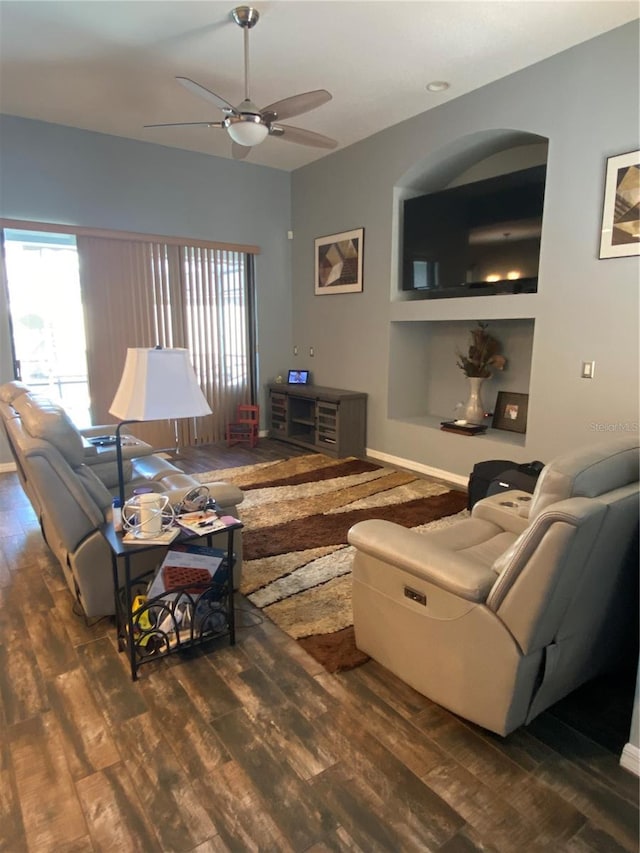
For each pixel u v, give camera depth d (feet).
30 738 5.38
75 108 13.48
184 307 17.39
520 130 11.64
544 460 11.90
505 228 12.66
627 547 5.24
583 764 5.12
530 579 4.62
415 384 16.69
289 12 9.29
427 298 16.01
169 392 6.17
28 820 4.50
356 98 12.91
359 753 5.23
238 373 19.07
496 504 8.05
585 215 10.62
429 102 13.16
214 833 4.40
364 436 17.20
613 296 10.34
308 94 9.21
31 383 19.90
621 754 5.18
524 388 14.12
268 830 4.42
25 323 19.42
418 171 14.66
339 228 17.28
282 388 18.66
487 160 14.34
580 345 10.98
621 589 5.58
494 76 11.73
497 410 14.66
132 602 6.53
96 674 6.38
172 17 9.46
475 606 5.06
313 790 4.80
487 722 5.21
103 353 15.93
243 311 18.86
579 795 4.78
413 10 9.23
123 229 15.90
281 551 9.80
